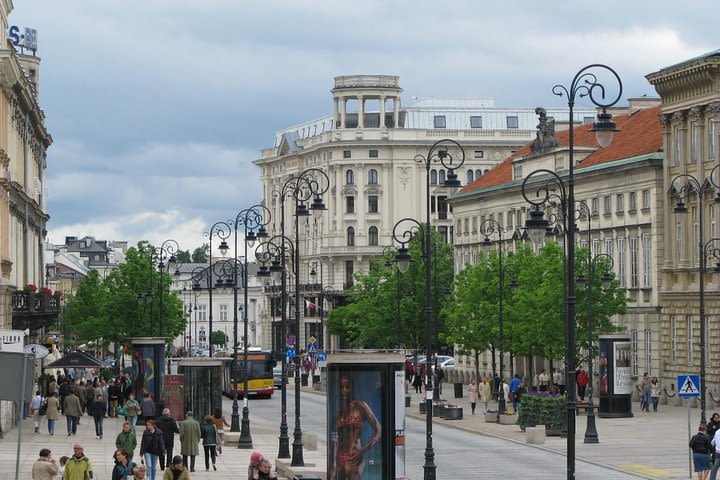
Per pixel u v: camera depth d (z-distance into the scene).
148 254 168.88
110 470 70.56
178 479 52.88
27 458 74.75
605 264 119.12
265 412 126.88
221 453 79.81
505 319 128.75
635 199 135.25
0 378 41.97
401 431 57.19
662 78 126.75
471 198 179.62
